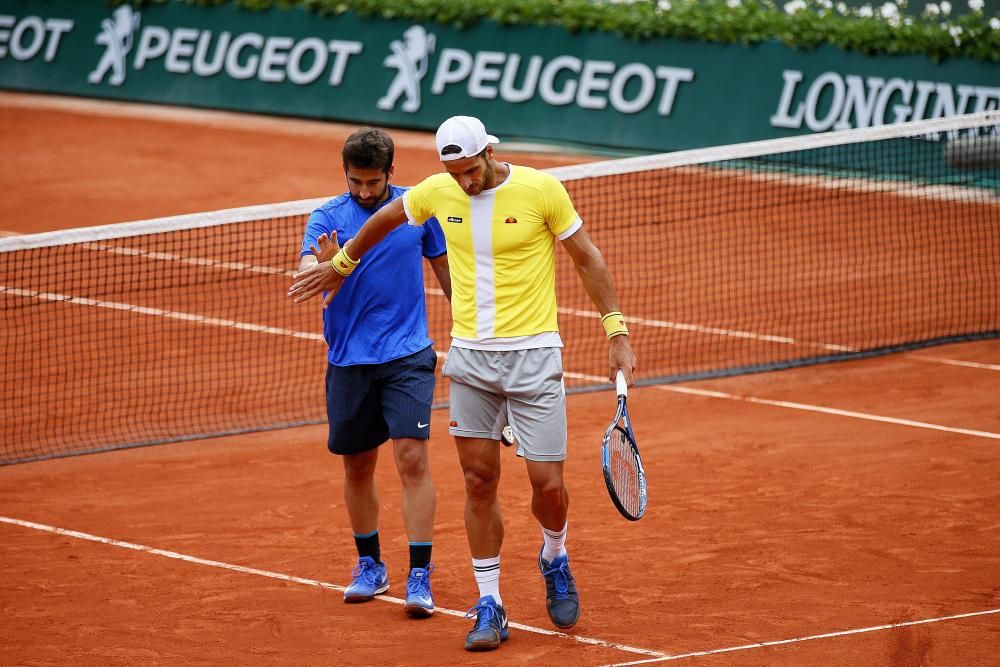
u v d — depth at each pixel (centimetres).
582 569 2459
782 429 3422
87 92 10106
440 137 1969
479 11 8525
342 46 9125
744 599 2289
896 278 5259
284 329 4669
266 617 2256
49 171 7794
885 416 3522
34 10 10288
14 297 5059
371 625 2216
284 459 3288
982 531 2623
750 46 7600
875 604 2247
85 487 3075
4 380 4047
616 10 8094
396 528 2739
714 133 7706
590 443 3350
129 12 9931
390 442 3403
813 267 5453
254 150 8425
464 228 2034
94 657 2088
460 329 2080
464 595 2356
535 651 2083
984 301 4881
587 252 2050
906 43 7088
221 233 6212
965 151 6281
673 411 3638
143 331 4622
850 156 7125
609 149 8112
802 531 2648
